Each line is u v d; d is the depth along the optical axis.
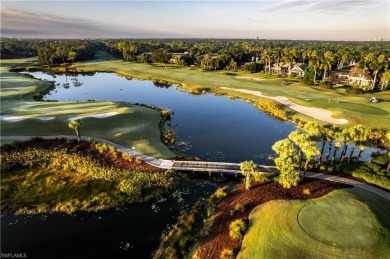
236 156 57.38
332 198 37.91
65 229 35.84
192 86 122.69
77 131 55.94
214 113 87.56
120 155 52.91
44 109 75.31
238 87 118.00
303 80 120.19
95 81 140.62
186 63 186.50
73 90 119.75
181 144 62.88
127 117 70.69
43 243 33.47
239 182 46.94
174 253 31.80
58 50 191.88
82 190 43.44
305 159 52.72
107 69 169.50
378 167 46.22
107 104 80.75
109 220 37.62
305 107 86.75
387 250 28.98
